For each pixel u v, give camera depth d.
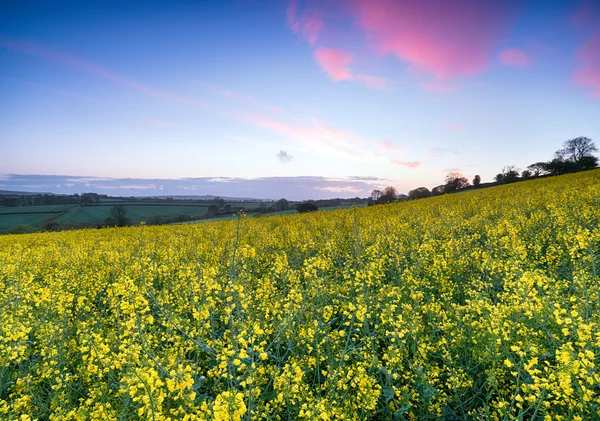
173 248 13.80
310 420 3.65
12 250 17.98
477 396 4.99
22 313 6.86
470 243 11.27
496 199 25.25
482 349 5.10
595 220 12.74
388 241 12.20
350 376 4.44
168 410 3.85
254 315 6.02
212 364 5.46
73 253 15.20
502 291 7.32
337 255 10.86
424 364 4.94
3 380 5.32
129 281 4.54
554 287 5.84
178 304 7.42
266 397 4.70
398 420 4.49
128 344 4.56
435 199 38.78
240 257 8.45
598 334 3.77
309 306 5.94
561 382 3.62
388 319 5.17
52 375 5.25
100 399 4.53
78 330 5.91
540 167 80.69
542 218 13.90
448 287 7.87
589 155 76.69
